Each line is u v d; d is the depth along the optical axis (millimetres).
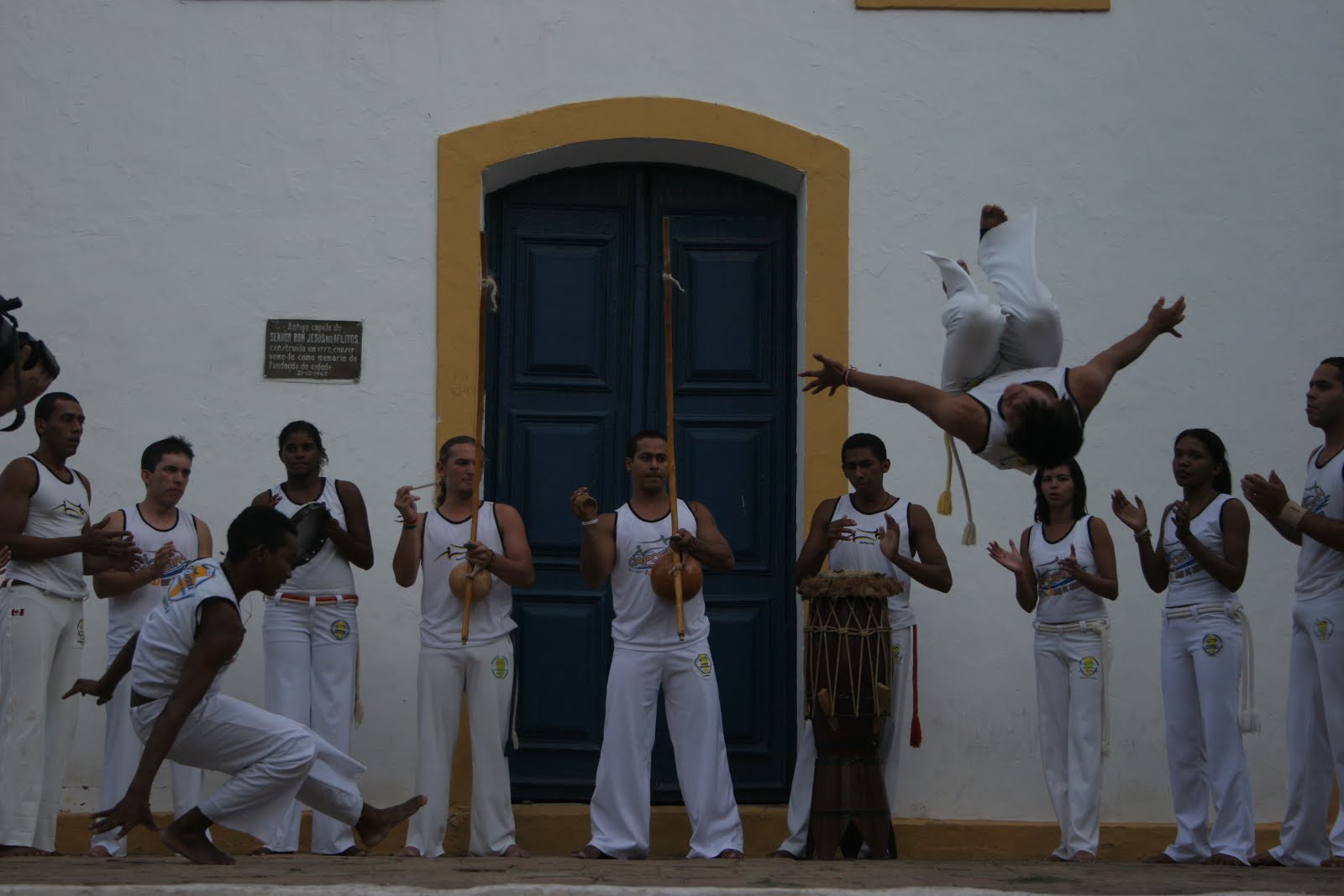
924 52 7898
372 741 7375
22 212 7695
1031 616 7574
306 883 4602
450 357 7660
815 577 6750
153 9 7820
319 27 7832
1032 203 7852
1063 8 7938
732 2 7902
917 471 7652
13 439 7586
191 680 5066
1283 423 7770
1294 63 7949
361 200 7742
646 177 8117
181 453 6812
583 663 7789
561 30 7867
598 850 6559
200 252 7688
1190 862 6668
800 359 7879
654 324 8039
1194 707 6703
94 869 5062
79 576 6512
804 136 7836
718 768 6684
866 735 6660
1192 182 7879
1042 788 7480
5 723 6215
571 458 7934
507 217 8062
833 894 4547
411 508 6781
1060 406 5137
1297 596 6430
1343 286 7844
